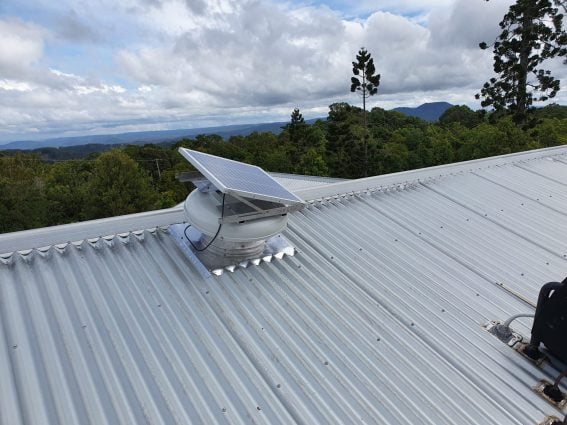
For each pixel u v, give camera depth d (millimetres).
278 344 2719
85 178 37781
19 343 2404
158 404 2139
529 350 2932
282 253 3762
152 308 2861
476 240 4777
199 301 3006
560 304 2646
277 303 3119
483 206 5812
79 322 2633
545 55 28438
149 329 2660
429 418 2346
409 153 47031
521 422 2408
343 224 4691
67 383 2186
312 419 2207
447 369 2752
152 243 3668
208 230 3141
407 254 4242
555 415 2482
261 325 2869
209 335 2693
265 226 3217
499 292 3789
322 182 14320
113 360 2381
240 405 2217
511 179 7180
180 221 4102
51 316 2656
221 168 3545
